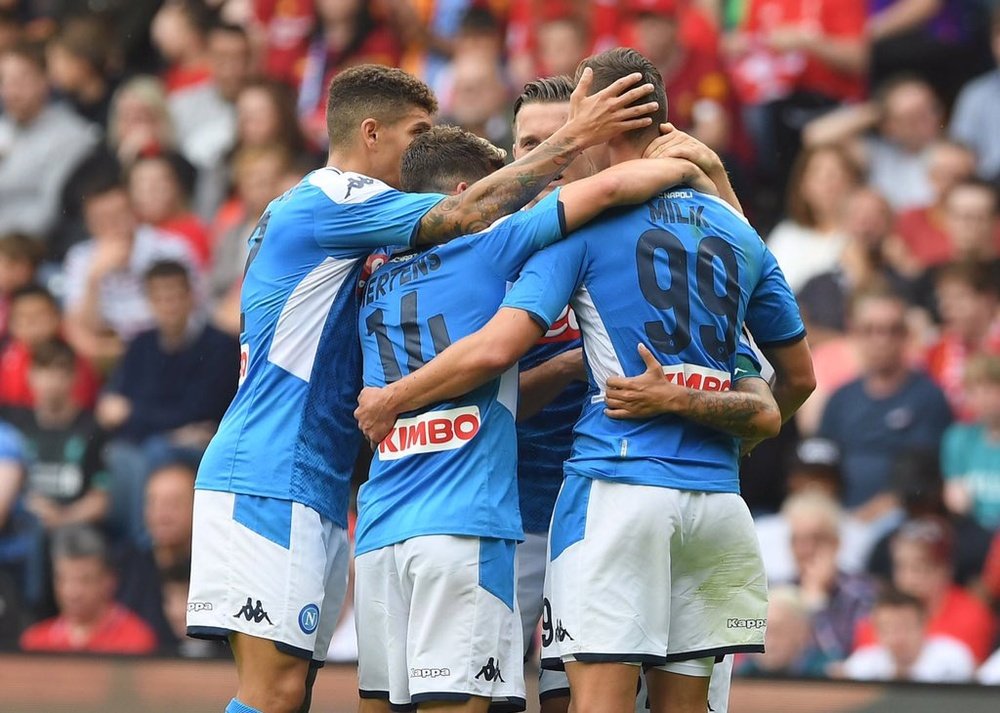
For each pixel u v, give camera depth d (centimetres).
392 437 1324
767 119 2945
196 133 3183
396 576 1316
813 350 2645
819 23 2986
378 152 1429
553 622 1303
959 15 3011
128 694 2131
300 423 1365
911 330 2641
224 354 2712
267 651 1338
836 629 2359
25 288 2906
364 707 1363
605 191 1279
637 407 1270
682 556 1305
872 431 2528
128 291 2956
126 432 2688
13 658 2297
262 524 1345
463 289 1320
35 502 2683
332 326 1381
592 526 1283
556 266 1286
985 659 2308
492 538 1296
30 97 3225
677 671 1329
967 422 2520
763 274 1369
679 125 2891
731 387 1328
